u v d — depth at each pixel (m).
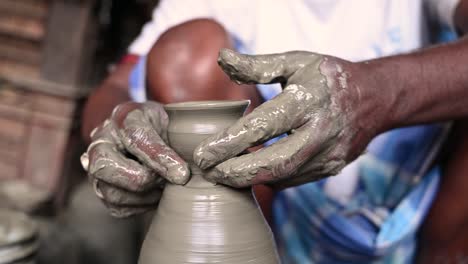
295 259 1.32
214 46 1.06
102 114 1.20
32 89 2.12
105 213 2.13
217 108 0.76
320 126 0.73
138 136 0.80
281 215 1.31
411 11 1.31
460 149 1.24
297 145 0.72
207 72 1.03
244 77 0.75
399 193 1.31
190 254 0.74
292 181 0.83
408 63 0.86
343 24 1.30
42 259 1.65
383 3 1.30
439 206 1.25
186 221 0.75
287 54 0.77
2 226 1.30
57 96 2.12
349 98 0.77
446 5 1.23
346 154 0.80
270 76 0.76
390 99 0.82
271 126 0.71
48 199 2.01
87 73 2.26
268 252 0.77
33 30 2.17
